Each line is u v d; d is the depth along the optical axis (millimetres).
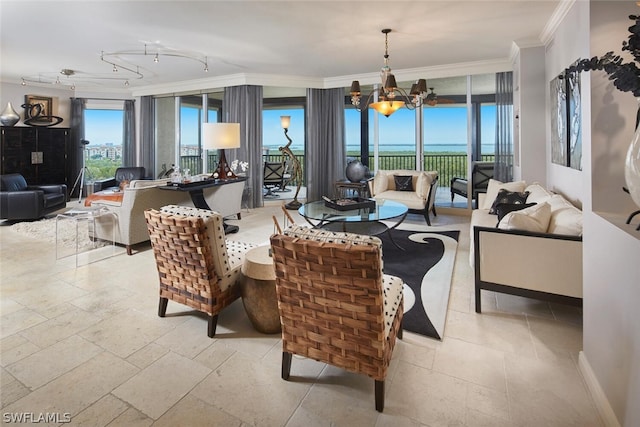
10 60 5520
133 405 1636
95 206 4059
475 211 4152
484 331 2275
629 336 1352
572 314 2490
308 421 1548
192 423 1534
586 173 1839
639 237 1315
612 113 1719
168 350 2074
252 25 4000
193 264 2184
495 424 1523
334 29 4125
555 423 1526
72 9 3547
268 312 2193
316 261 1519
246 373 1874
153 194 4059
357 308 1529
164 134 7984
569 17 3453
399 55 5254
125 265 3537
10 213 5230
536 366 1912
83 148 7961
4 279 3135
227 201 5566
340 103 6895
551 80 4172
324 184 7172
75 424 1522
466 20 3855
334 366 1809
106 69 6109
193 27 4059
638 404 1281
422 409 1612
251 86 6668
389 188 5914
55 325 2348
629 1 1695
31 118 7320
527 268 2375
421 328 2301
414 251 3957
